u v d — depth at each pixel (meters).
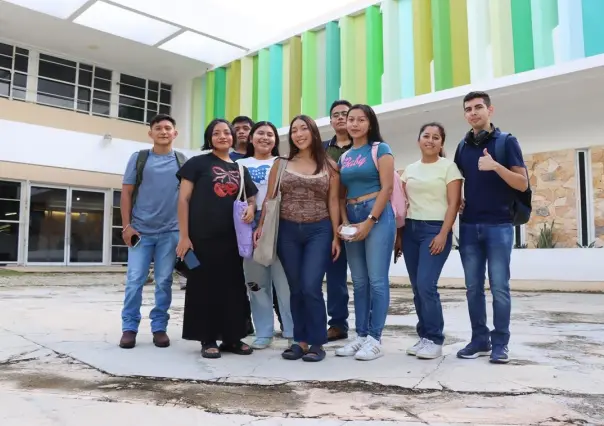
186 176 3.17
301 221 3.03
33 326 4.18
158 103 14.79
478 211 3.03
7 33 11.94
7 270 11.56
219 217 3.13
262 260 3.04
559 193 11.16
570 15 7.10
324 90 10.63
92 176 13.68
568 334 3.95
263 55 11.83
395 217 3.13
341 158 3.30
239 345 3.17
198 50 12.69
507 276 2.97
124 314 3.41
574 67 6.96
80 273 12.13
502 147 2.98
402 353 3.20
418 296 3.22
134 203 3.53
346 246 3.26
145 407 2.08
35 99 12.73
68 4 10.75
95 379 2.54
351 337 3.88
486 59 8.17
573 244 10.90
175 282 9.91
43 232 12.92
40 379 2.53
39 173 12.79
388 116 9.18
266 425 1.87
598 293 8.01
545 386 2.40
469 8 8.30
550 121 9.11
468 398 2.21
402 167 13.20
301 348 3.05
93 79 13.66
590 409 2.06
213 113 13.20
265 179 3.49
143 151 3.57
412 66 9.08
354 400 2.18
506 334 2.94
